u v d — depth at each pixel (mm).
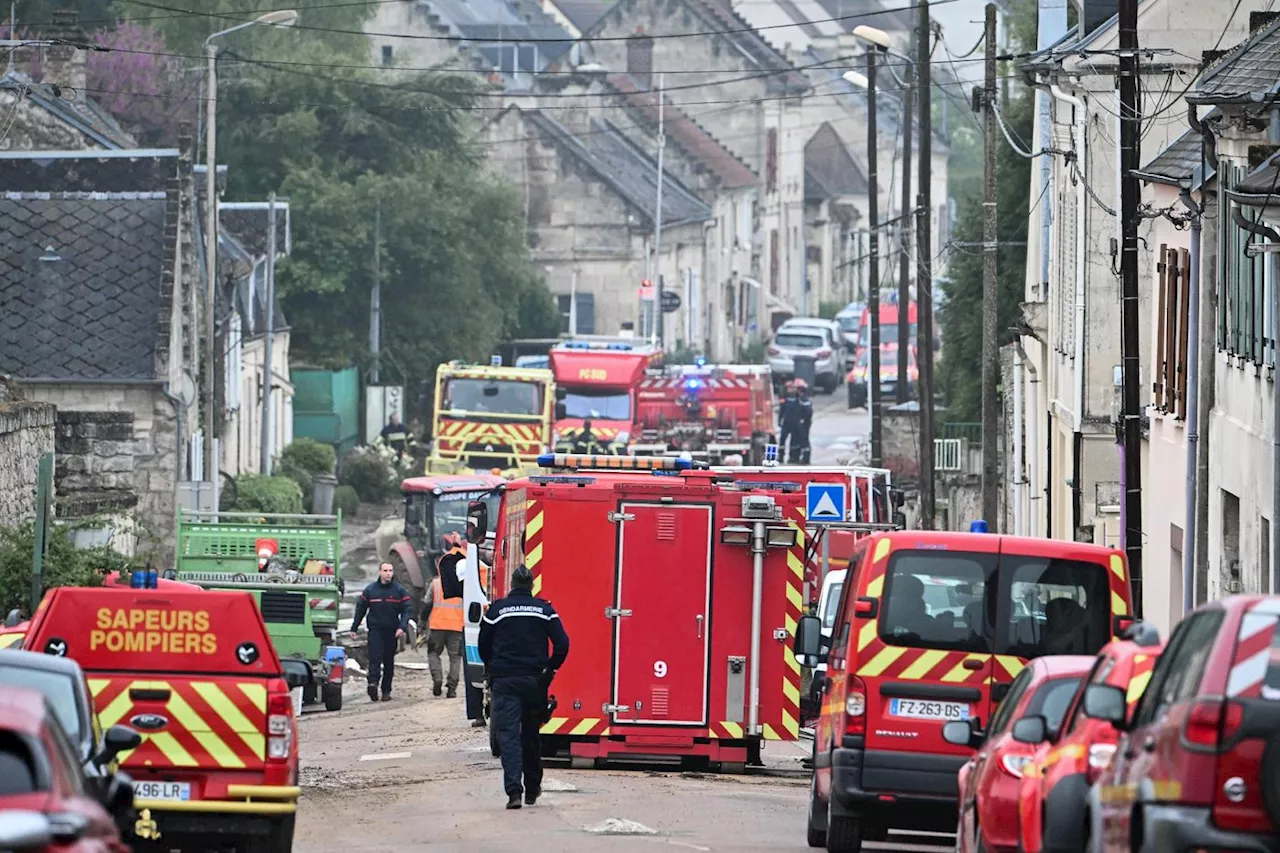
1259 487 77500
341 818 59125
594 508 70938
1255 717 29750
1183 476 95750
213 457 142250
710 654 71125
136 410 150500
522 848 51969
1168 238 99062
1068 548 51594
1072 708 38906
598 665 71000
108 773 37594
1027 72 119000
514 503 75812
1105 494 117625
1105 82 114000
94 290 153125
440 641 105250
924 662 51062
